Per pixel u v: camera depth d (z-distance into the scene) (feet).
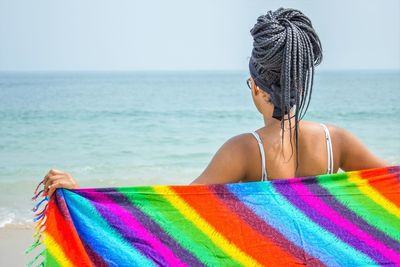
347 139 8.24
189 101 142.51
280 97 7.88
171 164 47.44
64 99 147.43
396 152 53.83
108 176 42.57
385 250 8.11
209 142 65.10
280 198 8.11
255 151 7.94
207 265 8.15
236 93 193.06
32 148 58.65
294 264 8.07
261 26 7.86
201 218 8.21
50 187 8.35
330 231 8.11
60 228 8.27
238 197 8.11
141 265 8.21
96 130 77.20
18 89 216.95
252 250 8.11
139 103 130.93
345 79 318.86
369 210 8.20
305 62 7.85
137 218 8.35
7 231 25.64
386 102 124.06
